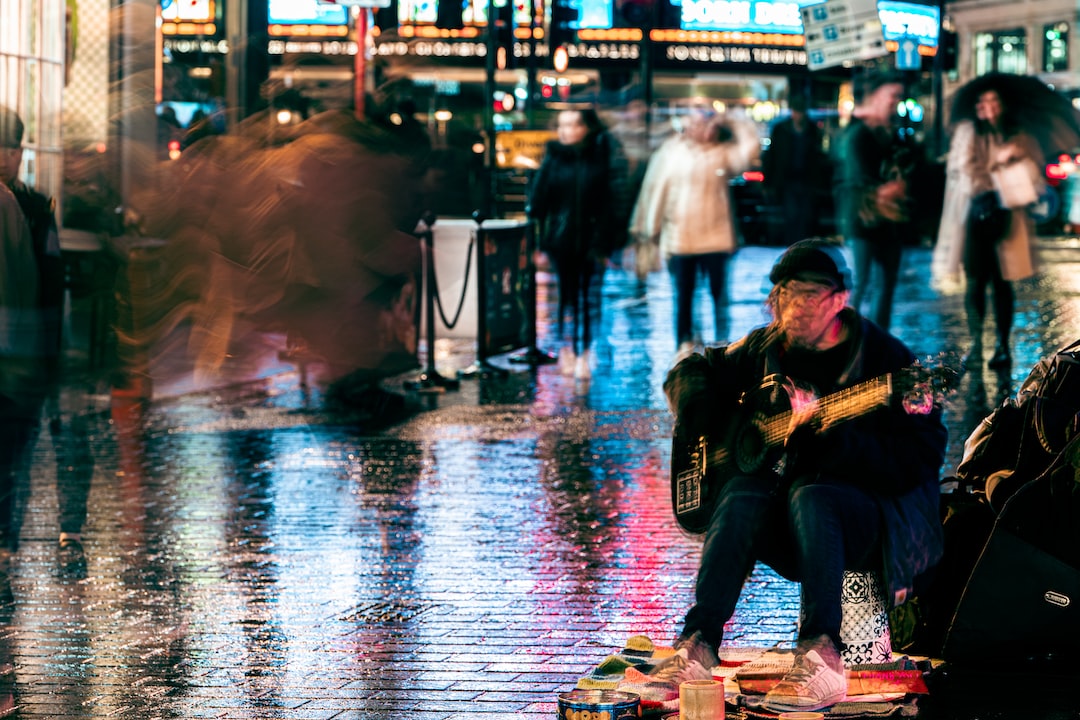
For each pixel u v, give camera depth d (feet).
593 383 50.72
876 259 49.47
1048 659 20.39
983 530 20.66
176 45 74.28
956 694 19.29
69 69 51.29
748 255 103.86
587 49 97.25
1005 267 47.47
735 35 95.14
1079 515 19.53
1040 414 20.24
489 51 96.53
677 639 18.90
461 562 26.99
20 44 48.78
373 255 46.24
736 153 49.96
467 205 96.53
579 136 50.57
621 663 20.06
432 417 44.24
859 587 19.61
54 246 24.09
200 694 19.63
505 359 56.95
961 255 48.32
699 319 66.80
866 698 18.74
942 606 20.76
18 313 23.48
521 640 22.11
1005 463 21.33
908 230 49.19
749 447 19.24
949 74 128.16
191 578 26.02
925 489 19.54
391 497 32.91
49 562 27.20
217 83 65.26
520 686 19.88
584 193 50.57
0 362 23.41
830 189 75.97
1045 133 47.21
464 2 96.17
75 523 28.12
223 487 34.14
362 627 22.85
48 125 50.14
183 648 21.81
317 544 28.53
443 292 62.28
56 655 21.48
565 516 30.78
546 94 98.37
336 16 78.69
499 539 28.81
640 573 26.11
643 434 40.86
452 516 30.91
